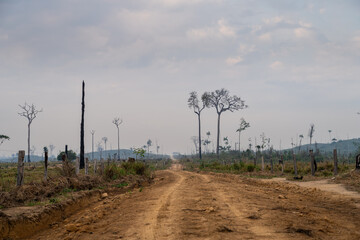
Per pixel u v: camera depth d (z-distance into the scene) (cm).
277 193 1462
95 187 1703
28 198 1155
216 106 10569
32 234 861
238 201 1119
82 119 3569
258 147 7056
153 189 1755
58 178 1558
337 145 16825
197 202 1102
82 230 795
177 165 7475
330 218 850
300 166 3344
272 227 716
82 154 3509
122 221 866
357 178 1819
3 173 2184
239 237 632
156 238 652
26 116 8125
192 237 643
